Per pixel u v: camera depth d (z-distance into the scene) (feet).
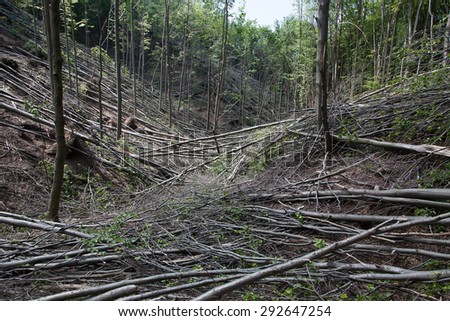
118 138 30.48
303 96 50.52
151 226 14.33
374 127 18.63
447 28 22.95
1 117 23.41
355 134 18.12
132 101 49.29
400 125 17.37
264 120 74.43
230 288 8.16
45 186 20.84
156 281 9.70
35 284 10.62
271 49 76.43
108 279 10.89
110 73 51.75
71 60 43.65
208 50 67.10
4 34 39.27
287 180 17.84
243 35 70.79
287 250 12.87
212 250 12.05
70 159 23.73
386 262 11.71
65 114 28.91
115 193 22.72
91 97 39.50
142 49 57.98
